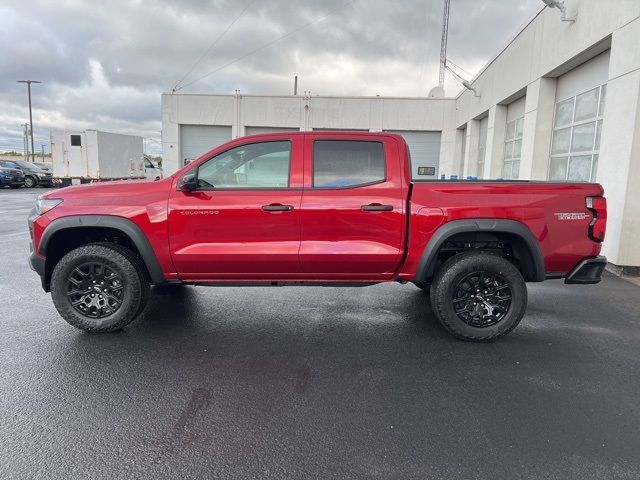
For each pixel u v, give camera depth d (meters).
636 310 5.15
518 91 11.88
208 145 22.17
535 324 4.67
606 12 7.37
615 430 2.77
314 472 2.36
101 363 3.63
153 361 3.68
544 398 3.15
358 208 4.07
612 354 3.91
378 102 21.20
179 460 2.44
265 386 3.29
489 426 2.80
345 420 2.85
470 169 17.89
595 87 8.53
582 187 4.11
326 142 4.19
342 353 3.90
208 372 3.50
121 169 27.12
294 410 2.96
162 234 4.08
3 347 3.92
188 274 4.23
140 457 2.46
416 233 4.07
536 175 10.62
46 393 3.13
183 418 2.85
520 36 11.66
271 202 4.06
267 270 4.22
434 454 2.52
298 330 4.44
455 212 4.02
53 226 4.05
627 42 6.73
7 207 16.08
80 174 24.92
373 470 2.38
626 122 6.71
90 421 2.80
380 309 5.14
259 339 4.19
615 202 6.91
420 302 5.43
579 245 4.11
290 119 21.59
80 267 4.13
